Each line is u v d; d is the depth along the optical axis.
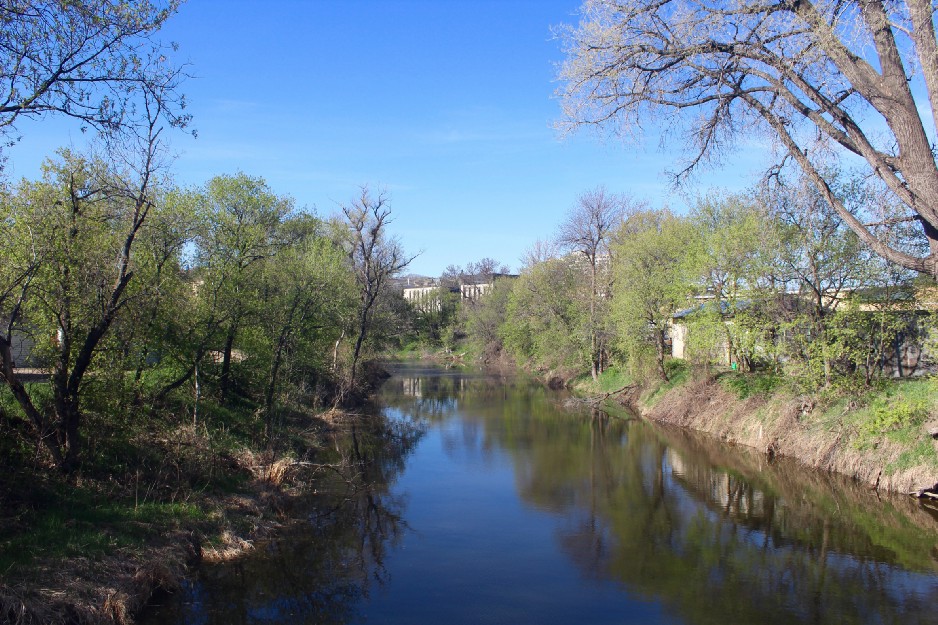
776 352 20.44
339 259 26.67
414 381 49.25
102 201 12.23
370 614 9.79
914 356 19.80
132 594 9.08
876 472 15.78
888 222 8.65
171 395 17.08
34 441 10.98
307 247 25.28
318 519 14.33
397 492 17.11
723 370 27.03
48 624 7.70
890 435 15.98
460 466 20.30
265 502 14.20
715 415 24.39
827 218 18.16
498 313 67.88
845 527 13.45
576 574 11.41
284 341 19.02
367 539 13.23
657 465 19.95
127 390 12.92
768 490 16.53
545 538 13.41
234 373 19.80
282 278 19.36
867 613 9.52
